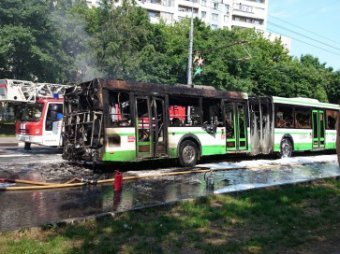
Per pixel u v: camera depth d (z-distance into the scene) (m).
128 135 13.14
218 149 16.23
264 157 19.80
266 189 10.04
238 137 17.17
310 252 5.58
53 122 19.00
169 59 36.97
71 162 14.44
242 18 90.94
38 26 30.36
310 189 10.20
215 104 16.34
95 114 12.73
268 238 6.05
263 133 18.45
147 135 13.72
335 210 8.09
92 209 8.03
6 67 31.03
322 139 22.12
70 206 8.30
